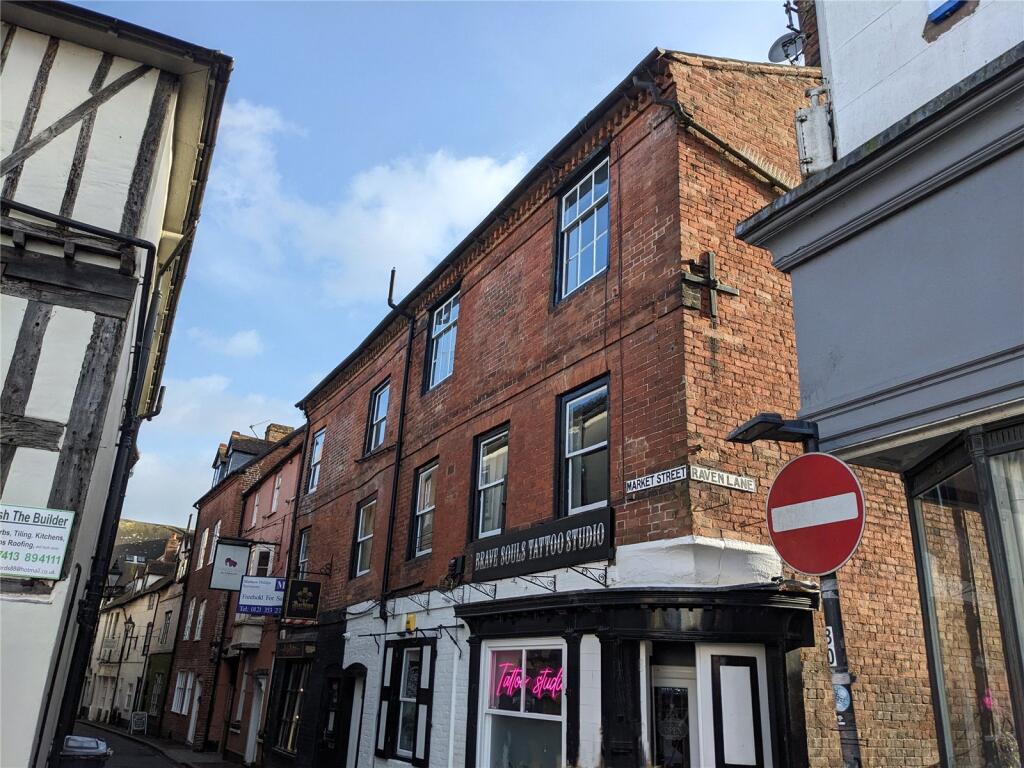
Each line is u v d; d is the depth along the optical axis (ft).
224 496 90.58
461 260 41.16
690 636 21.38
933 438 15.05
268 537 70.33
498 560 29.73
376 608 40.78
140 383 27.71
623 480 24.99
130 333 23.47
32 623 18.01
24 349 19.69
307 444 62.18
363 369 53.26
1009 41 15.14
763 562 22.67
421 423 41.65
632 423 25.26
